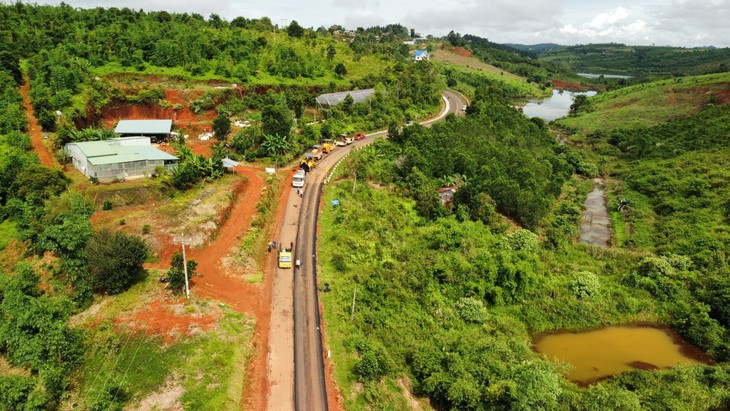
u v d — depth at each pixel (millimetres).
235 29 161000
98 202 65688
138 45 122375
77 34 123812
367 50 188875
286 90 127438
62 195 62250
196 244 59906
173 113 106625
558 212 96125
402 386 44344
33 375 38625
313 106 127812
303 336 47969
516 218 86812
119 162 71938
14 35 114375
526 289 63875
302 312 51562
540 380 42625
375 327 51406
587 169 124625
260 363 43938
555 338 58969
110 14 149625
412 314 55438
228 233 64938
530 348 56156
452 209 83312
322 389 41625
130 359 40406
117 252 49219
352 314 50562
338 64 153250
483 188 88000
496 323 58344
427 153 97438
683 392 47406
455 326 55906
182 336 43625
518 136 124938
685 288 66938
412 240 71875
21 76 98312
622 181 116500
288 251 61625
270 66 136125
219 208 68188
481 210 82625
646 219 92125
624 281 69062
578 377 52281
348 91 141375
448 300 60406
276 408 39281
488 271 63594
